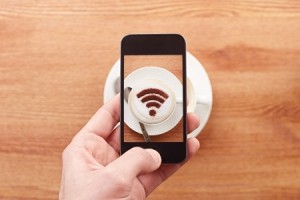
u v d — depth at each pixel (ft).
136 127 1.27
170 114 1.27
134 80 1.29
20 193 1.44
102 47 1.48
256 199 1.42
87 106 1.47
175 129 1.26
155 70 1.28
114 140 1.38
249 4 1.48
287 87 1.45
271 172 1.43
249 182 1.43
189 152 1.31
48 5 1.49
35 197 1.44
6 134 1.46
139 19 1.48
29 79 1.48
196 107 1.42
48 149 1.46
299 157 1.43
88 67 1.48
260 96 1.46
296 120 1.44
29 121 1.47
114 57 1.48
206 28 1.47
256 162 1.43
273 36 1.47
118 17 1.48
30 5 1.49
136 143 1.26
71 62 1.48
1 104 1.47
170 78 1.28
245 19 1.48
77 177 1.18
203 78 1.44
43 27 1.48
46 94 1.47
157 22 1.48
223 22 1.48
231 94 1.46
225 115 1.45
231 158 1.44
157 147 1.25
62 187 1.21
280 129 1.44
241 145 1.44
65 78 1.48
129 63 1.29
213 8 1.48
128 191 1.12
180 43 1.29
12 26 1.49
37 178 1.45
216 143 1.44
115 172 1.11
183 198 1.43
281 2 1.48
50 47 1.48
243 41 1.47
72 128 1.46
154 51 1.28
